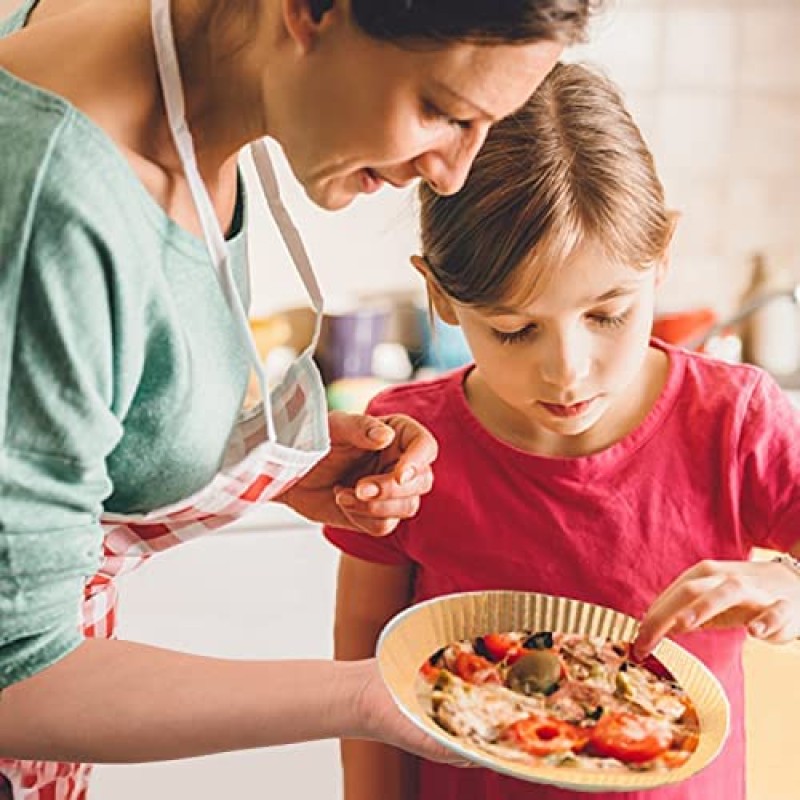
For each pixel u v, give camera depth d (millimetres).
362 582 1205
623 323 987
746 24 2219
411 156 752
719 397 1115
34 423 752
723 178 2285
